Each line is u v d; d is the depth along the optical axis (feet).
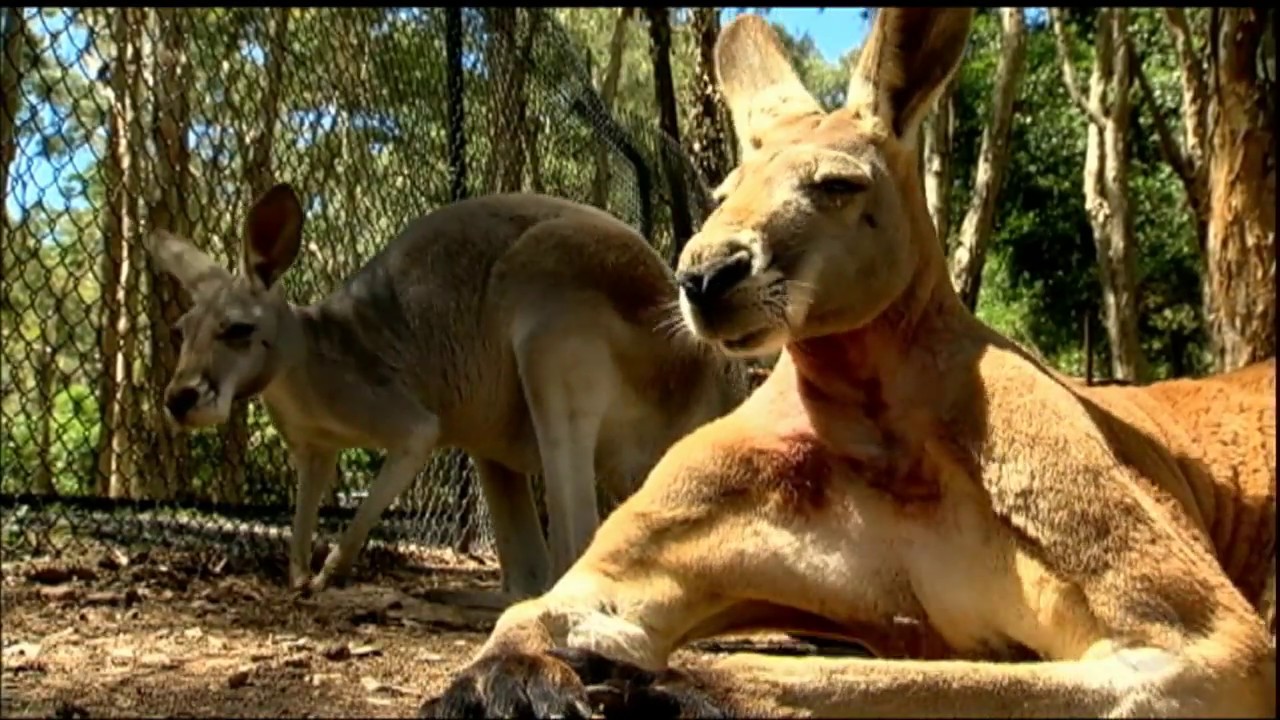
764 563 10.80
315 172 22.43
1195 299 82.89
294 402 18.04
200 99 21.21
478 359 18.39
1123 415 11.78
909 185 10.93
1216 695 9.29
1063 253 82.23
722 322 10.05
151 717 10.60
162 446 22.06
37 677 11.88
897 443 10.60
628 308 17.72
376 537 23.57
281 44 21.52
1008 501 10.05
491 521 19.39
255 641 14.21
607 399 17.51
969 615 10.35
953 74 11.05
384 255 19.12
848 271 10.30
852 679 9.07
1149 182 79.20
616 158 28.25
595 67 64.49
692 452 11.12
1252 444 12.45
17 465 24.16
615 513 11.33
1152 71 74.84
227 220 22.33
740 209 10.36
